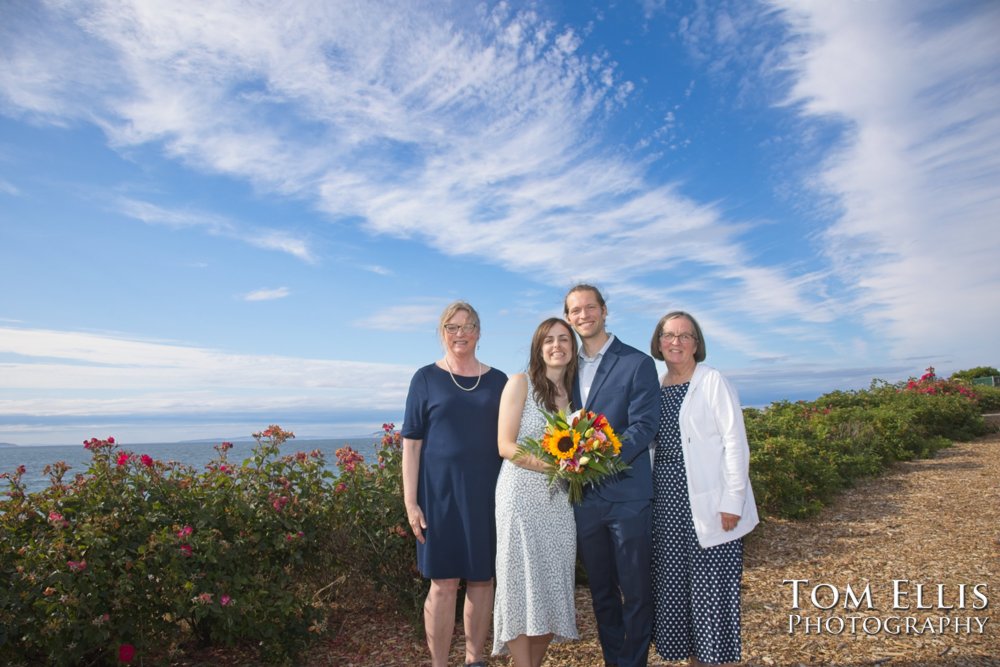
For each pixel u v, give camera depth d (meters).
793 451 7.59
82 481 3.74
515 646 3.24
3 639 3.19
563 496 3.29
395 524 4.30
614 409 3.25
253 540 3.89
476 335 3.60
